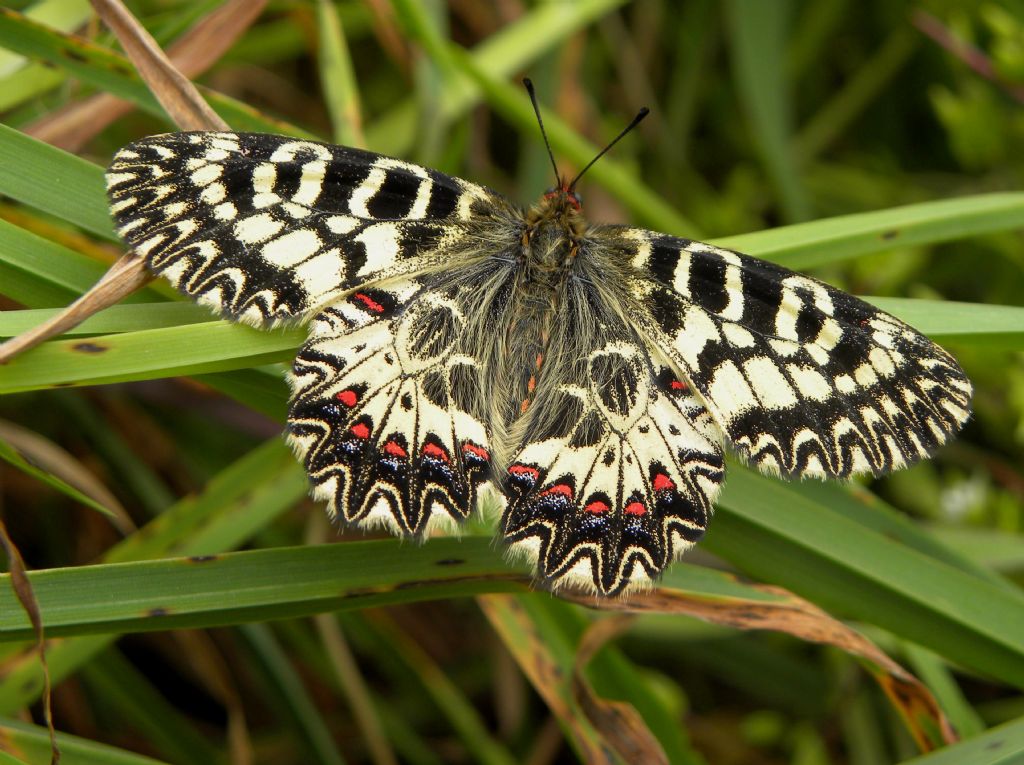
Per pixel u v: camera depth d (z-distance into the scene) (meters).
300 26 0.24
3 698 0.20
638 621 0.22
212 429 0.23
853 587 0.20
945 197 0.25
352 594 0.19
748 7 0.25
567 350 0.20
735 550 0.20
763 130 0.25
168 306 0.20
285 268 0.20
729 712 0.23
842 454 0.20
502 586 0.20
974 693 0.23
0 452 0.19
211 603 0.19
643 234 0.21
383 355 0.20
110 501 0.21
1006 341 0.20
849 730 0.23
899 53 0.25
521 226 0.21
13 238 0.20
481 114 0.25
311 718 0.22
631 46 0.26
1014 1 0.25
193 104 0.20
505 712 0.23
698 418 0.20
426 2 0.24
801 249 0.21
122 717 0.23
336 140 0.22
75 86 0.22
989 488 0.24
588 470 0.20
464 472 0.20
